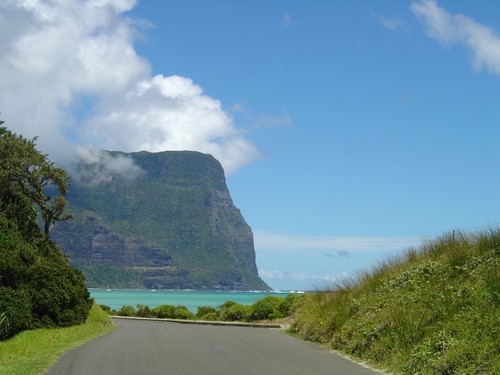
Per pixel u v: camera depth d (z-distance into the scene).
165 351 16.83
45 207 39.81
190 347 18.09
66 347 18.47
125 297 164.12
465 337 12.02
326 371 12.77
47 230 39.88
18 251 28.64
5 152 37.66
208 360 14.62
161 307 57.06
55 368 13.35
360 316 17.81
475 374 10.62
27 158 38.00
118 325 36.56
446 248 19.12
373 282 20.27
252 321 39.19
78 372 12.60
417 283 17.14
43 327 27.44
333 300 21.88
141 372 12.55
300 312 25.53
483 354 10.98
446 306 14.16
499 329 11.50
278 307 37.78
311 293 29.83
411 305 15.70
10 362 14.65
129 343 19.73
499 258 15.54
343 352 16.55
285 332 24.86
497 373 10.08
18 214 36.09
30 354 16.58
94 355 15.90
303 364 13.92
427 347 12.51
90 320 33.44
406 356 12.98
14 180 38.47
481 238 17.31
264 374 12.26
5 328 23.97
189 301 140.62
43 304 27.66
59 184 39.66
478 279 14.82
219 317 45.72
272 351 16.88
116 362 14.28
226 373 12.38
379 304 17.53
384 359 13.87
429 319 14.12
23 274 28.17
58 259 35.97
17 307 25.19
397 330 14.48
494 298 13.11
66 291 28.70
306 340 20.73
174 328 30.62
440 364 11.47
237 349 17.44
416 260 20.06
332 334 18.98
